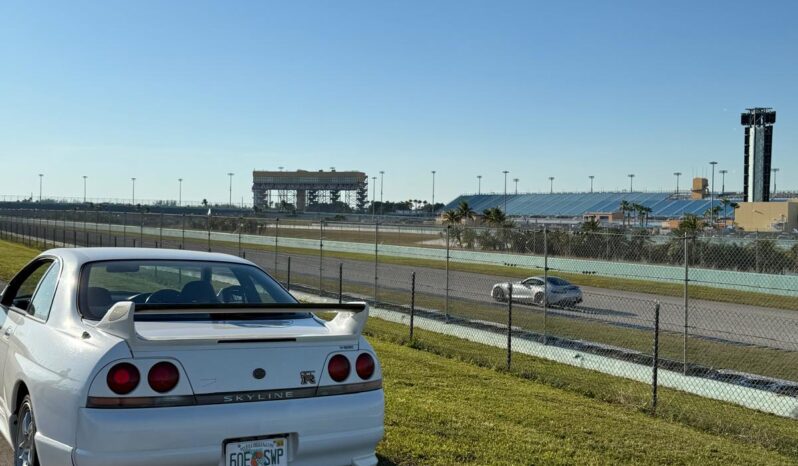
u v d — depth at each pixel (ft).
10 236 149.38
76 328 13.16
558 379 33.06
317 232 204.74
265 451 12.36
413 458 17.34
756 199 252.21
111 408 11.33
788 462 20.97
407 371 30.25
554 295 67.46
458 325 51.01
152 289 15.34
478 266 107.96
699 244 83.92
